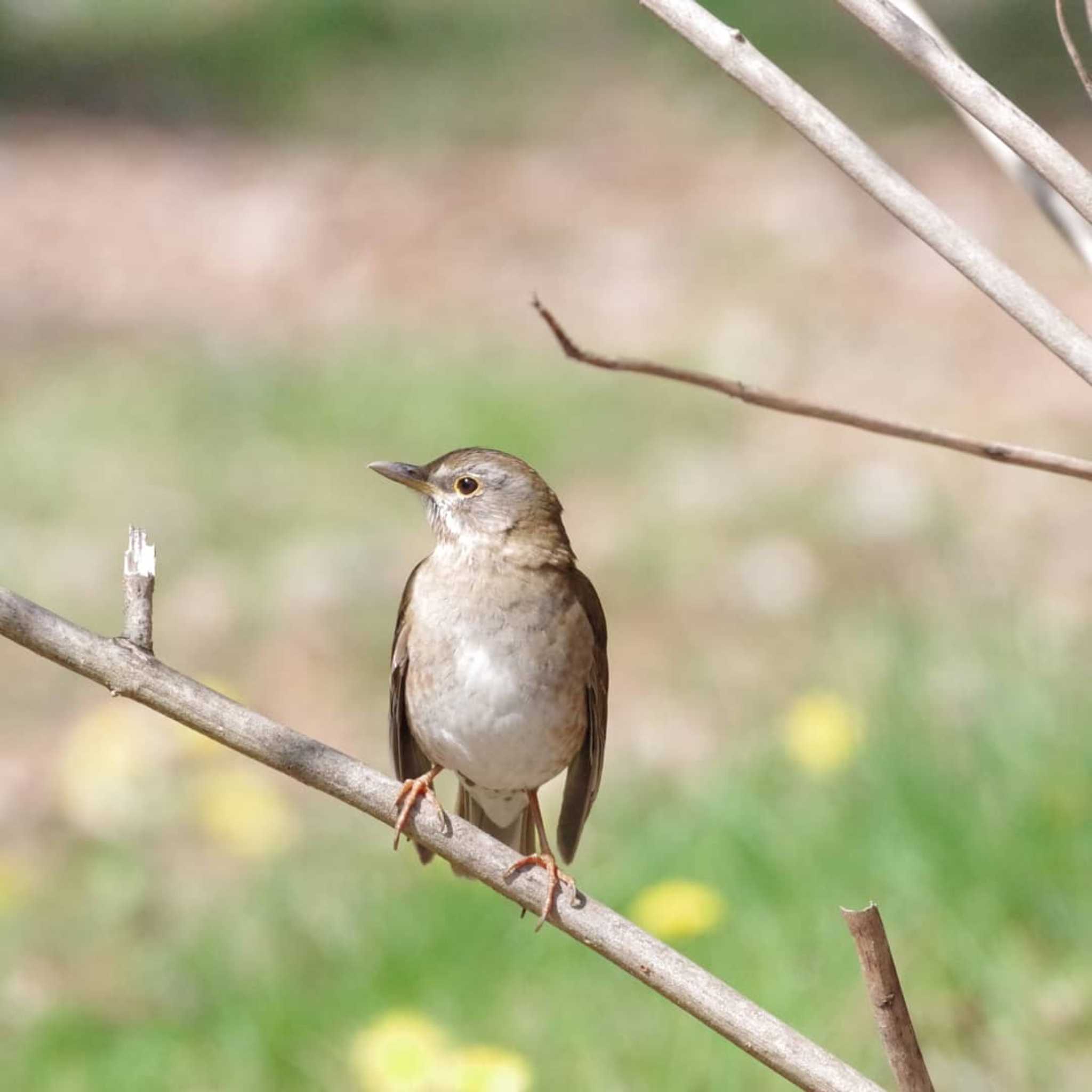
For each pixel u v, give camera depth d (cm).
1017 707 923
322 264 1972
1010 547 1259
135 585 415
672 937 759
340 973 832
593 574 1290
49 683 1227
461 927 830
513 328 1783
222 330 1808
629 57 2548
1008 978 774
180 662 1215
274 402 1591
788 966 784
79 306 1873
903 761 874
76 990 866
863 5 382
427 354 1697
